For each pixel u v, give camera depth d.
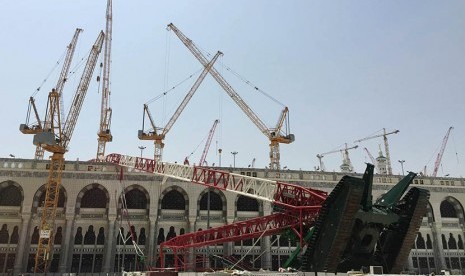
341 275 28.75
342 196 33.03
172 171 72.88
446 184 96.75
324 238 34.06
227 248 83.56
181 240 67.25
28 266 78.44
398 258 37.12
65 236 79.38
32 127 105.38
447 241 93.25
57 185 80.19
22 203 80.06
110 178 84.31
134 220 83.88
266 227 53.69
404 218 37.44
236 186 59.50
